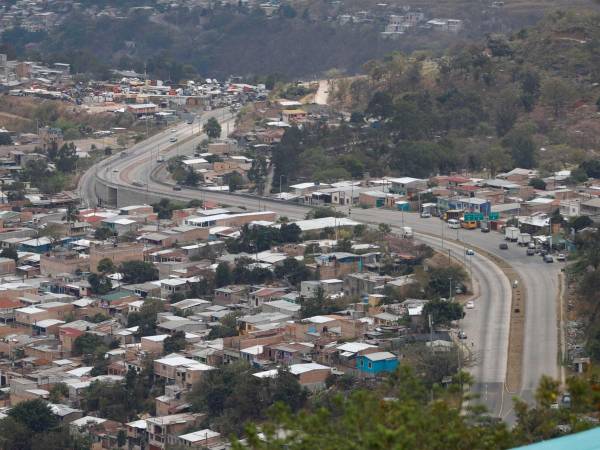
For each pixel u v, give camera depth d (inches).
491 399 6387.8
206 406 7027.6
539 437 3073.3
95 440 6943.9
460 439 2765.7
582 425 2955.2
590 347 6870.1
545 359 7032.5
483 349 7229.3
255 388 6870.1
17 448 6815.9
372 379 6899.6
